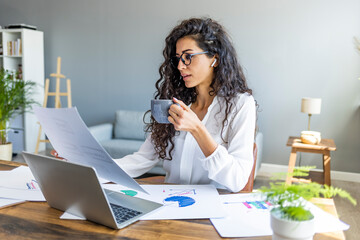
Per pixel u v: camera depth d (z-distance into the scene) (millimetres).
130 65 4434
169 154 1403
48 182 907
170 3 4141
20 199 1032
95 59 4594
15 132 4660
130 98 4500
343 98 3668
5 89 3941
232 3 3893
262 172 4008
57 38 4750
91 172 768
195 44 1266
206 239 796
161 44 4258
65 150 1034
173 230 839
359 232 2398
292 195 701
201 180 1370
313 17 3645
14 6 4926
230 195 1102
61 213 941
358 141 3684
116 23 4418
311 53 3701
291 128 3879
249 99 1336
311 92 3760
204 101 1450
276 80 3852
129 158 1456
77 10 4590
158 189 1155
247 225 866
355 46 3426
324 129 3773
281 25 3758
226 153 1134
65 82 4805
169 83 1453
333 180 3766
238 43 3922
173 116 1055
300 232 661
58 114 894
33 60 4582
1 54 4688
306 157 3867
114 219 821
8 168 1411
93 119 4730
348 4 3523
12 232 825
